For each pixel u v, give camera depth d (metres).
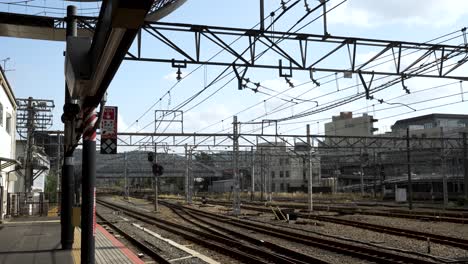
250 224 26.55
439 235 19.20
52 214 34.59
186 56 14.18
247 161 69.44
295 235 20.86
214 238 20.12
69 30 13.95
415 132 79.56
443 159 46.53
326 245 16.75
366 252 15.72
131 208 47.34
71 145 13.23
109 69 7.09
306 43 14.89
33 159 38.19
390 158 74.25
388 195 61.75
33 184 40.47
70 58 7.95
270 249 16.77
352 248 16.50
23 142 42.62
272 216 34.00
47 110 39.78
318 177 90.69
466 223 26.02
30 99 38.12
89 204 11.62
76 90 8.99
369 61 15.66
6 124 28.42
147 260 14.64
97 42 6.80
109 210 44.91
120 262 12.88
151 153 38.38
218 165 96.31
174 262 14.12
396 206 46.25
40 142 51.62
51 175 54.09
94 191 11.74
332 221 28.55
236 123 36.59
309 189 38.03
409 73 16.30
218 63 14.52
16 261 12.84
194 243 19.05
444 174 46.09
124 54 6.26
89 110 11.52
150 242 18.97
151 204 57.34
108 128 12.98
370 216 32.78
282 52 14.75
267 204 49.28
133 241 18.91
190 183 56.78
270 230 23.28
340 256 15.02
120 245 16.27
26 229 21.98
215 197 79.31
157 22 13.63
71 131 11.66
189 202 55.84
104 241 17.44
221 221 30.30
